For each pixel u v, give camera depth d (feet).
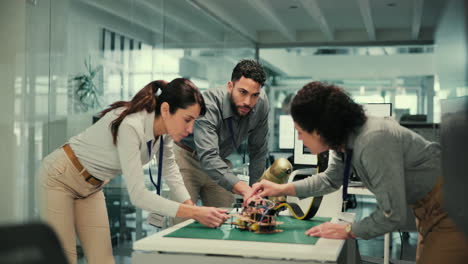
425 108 37.86
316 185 6.77
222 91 8.78
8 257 2.53
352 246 7.11
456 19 2.01
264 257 5.17
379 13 27.76
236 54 28.78
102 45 14.10
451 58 2.08
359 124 5.41
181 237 5.80
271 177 7.40
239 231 6.21
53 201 7.02
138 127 6.45
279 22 28.40
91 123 13.69
